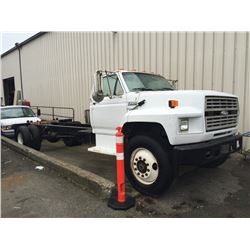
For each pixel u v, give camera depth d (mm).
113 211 3410
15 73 19266
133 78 4793
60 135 7238
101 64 10062
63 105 13008
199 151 3459
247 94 6133
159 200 3744
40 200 3801
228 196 3891
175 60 7430
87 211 3426
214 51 6598
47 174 5016
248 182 4492
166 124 3527
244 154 5980
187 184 4410
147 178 3824
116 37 9242
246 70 6102
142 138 3807
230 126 4312
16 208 3557
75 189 4195
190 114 3523
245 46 6074
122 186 3502
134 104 4305
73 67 11859
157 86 5023
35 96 16266
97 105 5043
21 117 9945
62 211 3438
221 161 4984
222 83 6523
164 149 3686
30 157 6215
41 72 15062
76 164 5941
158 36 7812
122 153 3492
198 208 3494
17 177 4867
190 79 7121
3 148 7738
